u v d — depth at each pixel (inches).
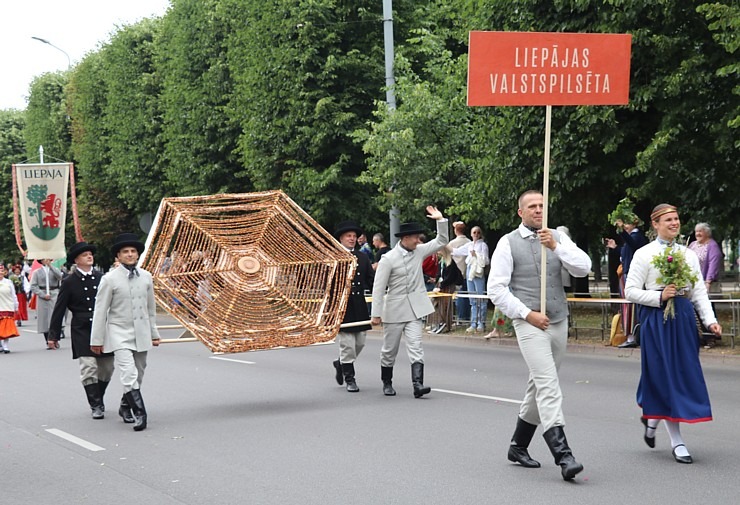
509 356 578.9
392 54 823.7
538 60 279.6
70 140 1952.5
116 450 319.9
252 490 256.2
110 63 1481.3
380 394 426.6
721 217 646.5
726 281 1737.2
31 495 261.4
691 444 296.4
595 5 622.5
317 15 968.9
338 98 991.0
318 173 984.9
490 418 354.0
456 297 726.5
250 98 1030.4
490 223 805.2
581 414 355.3
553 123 658.8
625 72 286.8
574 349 600.7
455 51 1003.9
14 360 649.0
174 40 1241.4
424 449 300.2
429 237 1008.2
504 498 236.8
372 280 456.4
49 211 1046.4
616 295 735.1
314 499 243.8
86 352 387.5
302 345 405.1
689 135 617.0
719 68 570.9
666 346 270.7
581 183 663.8
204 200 419.2
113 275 365.7
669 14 583.5
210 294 399.9
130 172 1433.3
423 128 823.7
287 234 438.6
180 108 1222.9
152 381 500.7
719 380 442.3
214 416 382.6
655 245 279.9
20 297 1182.3
